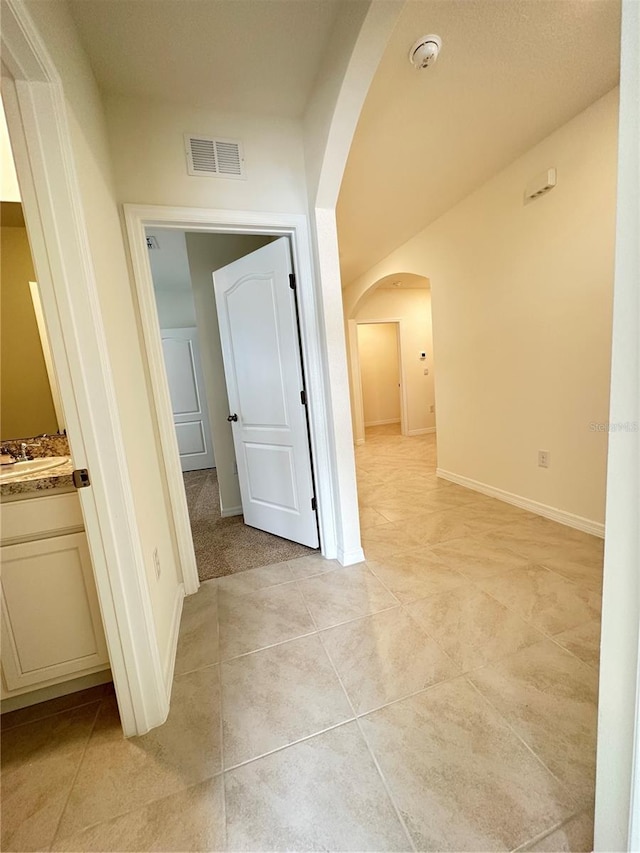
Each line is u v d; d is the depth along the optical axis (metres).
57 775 1.08
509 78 1.64
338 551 2.20
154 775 1.06
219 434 3.06
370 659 1.42
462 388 3.20
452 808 0.93
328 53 1.45
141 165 1.67
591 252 2.05
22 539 1.22
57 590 1.27
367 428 6.98
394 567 2.08
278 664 1.44
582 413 2.25
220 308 2.54
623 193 0.56
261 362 2.38
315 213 1.84
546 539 2.27
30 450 1.76
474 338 2.98
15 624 1.23
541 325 2.41
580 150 1.99
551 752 1.04
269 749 1.11
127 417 1.30
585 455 2.26
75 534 1.26
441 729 1.13
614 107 1.82
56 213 0.95
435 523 2.62
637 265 0.56
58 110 0.94
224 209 1.80
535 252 2.36
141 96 1.63
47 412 1.80
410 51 1.45
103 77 1.50
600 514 2.22
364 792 0.98
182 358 4.85
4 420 1.75
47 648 1.28
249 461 2.69
